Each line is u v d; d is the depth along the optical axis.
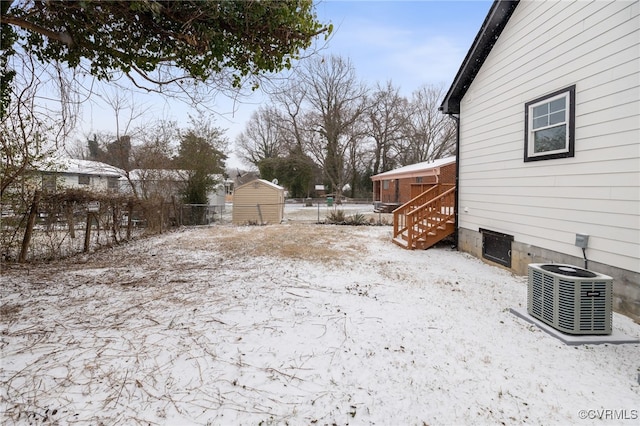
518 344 3.07
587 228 4.34
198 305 3.94
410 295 4.51
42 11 3.64
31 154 5.77
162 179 14.36
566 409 2.15
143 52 4.39
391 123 37.19
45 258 6.76
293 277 5.38
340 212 16.12
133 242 9.34
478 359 2.77
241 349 2.84
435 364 2.68
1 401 2.11
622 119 3.82
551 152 4.99
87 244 7.63
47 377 2.38
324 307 3.94
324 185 41.78
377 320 3.57
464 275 5.76
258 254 7.50
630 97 3.72
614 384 2.45
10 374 2.41
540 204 5.25
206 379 2.39
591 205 4.27
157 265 6.29
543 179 5.19
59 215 7.09
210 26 3.86
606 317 3.16
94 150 15.25
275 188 16.17
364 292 4.60
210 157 16.03
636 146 3.66
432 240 8.31
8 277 5.21
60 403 2.10
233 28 3.96
